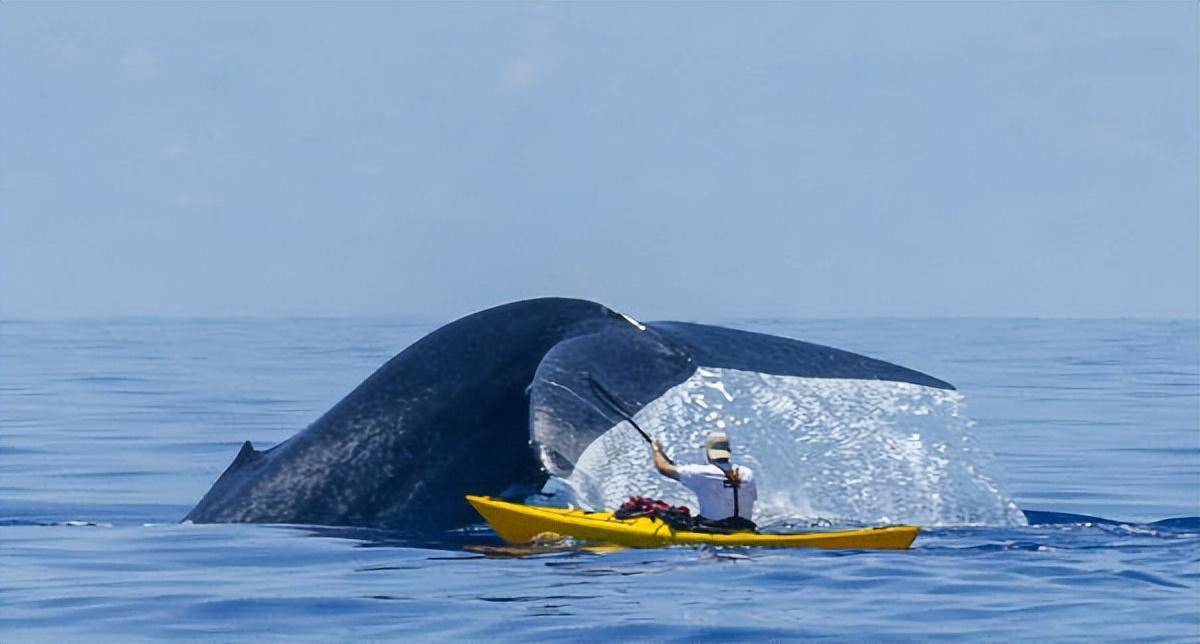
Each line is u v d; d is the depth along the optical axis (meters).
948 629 50.25
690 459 68.69
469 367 67.50
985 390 167.38
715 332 65.00
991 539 64.44
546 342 67.88
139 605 54.25
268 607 53.69
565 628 50.62
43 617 52.88
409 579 57.56
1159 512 80.88
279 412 140.25
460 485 66.62
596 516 64.88
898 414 67.81
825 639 49.25
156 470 98.31
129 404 147.88
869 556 61.34
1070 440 116.06
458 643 49.06
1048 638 49.03
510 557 61.44
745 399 69.75
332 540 64.19
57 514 79.38
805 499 68.81
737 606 53.28
